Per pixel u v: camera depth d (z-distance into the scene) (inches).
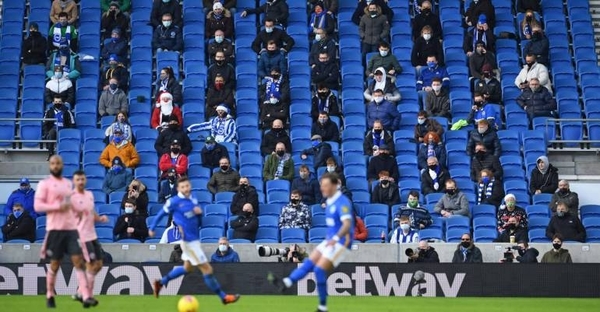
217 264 2984.7
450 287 3002.0
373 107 4079.7
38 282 2987.2
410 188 3786.9
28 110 4168.3
